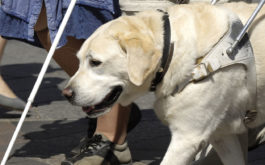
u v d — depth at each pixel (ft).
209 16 13.14
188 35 12.84
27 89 25.36
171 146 13.30
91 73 13.23
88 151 16.20
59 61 17.12
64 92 13.35
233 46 12.69
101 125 16.29
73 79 13.41
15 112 21.90
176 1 17.79
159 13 13.47
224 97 13.05
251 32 13.57
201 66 12.66
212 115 13.09
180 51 12.77
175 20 13.12
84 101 13.25
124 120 16.21
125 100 13.80
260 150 18.60
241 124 13.91
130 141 19.31
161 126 20.92
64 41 15.57
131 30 12.90
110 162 16.25
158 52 12.66
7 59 30.76
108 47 12.89
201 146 13.43
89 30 15.89
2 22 16.39
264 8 13.91
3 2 16.35
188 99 12.83
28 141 18.69
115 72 13.04
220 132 14.03
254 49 13.47
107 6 16.06
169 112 13.20
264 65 13.43
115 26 13.05
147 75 12.59
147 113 22.44
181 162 13.28
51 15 15.55
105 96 13.23
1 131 19.52
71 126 20.43
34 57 31.58
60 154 17.69
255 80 13.30
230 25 13.07
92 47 13.03
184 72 12.73
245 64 12.97
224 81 12.89
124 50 12.88
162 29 12.96
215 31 12.90
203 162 16.28
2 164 14.23
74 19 15.69
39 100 23.75
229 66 12.84
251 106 13.78
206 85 12.74
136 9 22.15
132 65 12.49
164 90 13.04
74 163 16.11
